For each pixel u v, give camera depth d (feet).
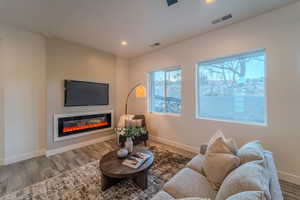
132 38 10.41
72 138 11.15
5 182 6.72
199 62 10.05
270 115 7.14
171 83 12.10
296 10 6.38
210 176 4.48
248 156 4.27
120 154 6.74
